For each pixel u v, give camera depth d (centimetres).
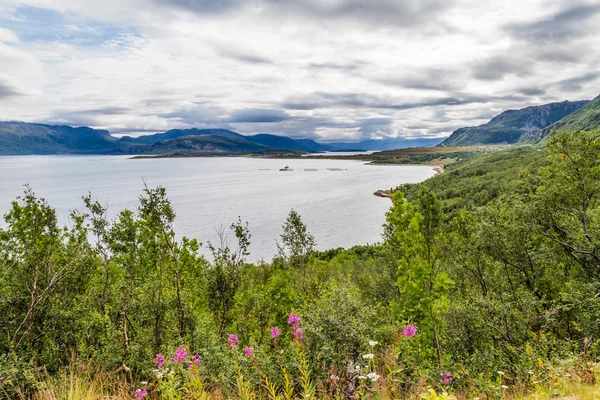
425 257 1255
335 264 4550
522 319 1193
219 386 663
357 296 1070
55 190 16288
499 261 1711
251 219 10375
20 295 1080
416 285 1179
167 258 1440
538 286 1549
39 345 1034
